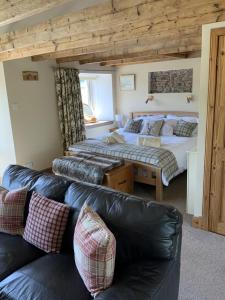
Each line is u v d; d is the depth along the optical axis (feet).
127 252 5.26
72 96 18.20
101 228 4.94
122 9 7.93
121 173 11.99
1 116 15.35
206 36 7.93
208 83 8.23
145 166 12.36
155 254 4.99
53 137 17.66
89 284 4.66
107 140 15.15
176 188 13.56
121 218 5.42
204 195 9.23
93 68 19.85
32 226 6.46
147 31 8.19
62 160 12.84
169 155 12.82
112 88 22.03
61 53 14.53
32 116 16.14
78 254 4.97
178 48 13.83
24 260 5.91
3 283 5.18
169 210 5.17
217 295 6.63
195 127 16.88
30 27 10.25
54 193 6.97
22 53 12.52
